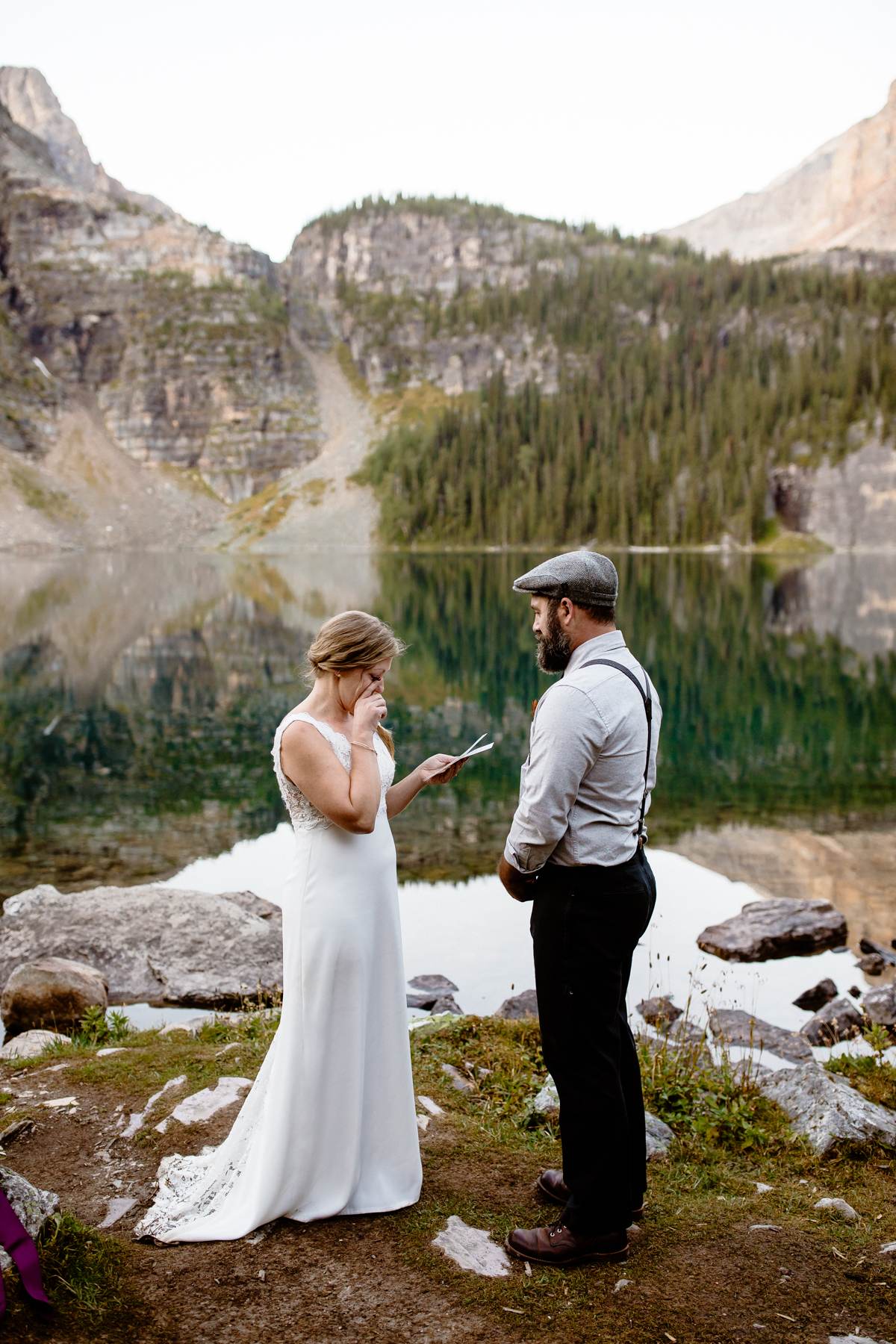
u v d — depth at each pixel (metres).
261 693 25.28
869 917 9.38
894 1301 2.71
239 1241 2.93
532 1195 3.25
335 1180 3.04
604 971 2.89
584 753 2.74
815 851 11.80
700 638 37.56
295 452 181.25
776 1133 4.09
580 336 194.50
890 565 95.88
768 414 135.62
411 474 153.75
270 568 95.50
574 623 2.94
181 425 180.38
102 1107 3.96
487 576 83.12
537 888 2.96
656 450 142.75
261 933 7.96
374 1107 3.12
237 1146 3.22
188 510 167.62
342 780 2.90
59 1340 2.36
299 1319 2.58
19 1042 5.73
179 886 10.62
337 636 2.95
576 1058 2.89
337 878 2.99
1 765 17.25
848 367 136.12
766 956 8.36
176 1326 2.55
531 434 148.00
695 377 154.50
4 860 11.64
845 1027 6.62
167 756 17.95
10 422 167.88
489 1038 5.28
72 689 25.91
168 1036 5.34
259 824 13.35
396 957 3.14
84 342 189.38
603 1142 2.86
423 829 12.78
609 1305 2.67
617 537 135.62
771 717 21.80
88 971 6.91
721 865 11.20
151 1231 2.96
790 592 62.53
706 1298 2.71
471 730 19.75
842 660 31.20
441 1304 2.65
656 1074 4.54
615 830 2.86
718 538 131.00
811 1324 2.60
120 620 44.53
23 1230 2.50
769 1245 2.99
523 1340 2.51
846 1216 3.26
